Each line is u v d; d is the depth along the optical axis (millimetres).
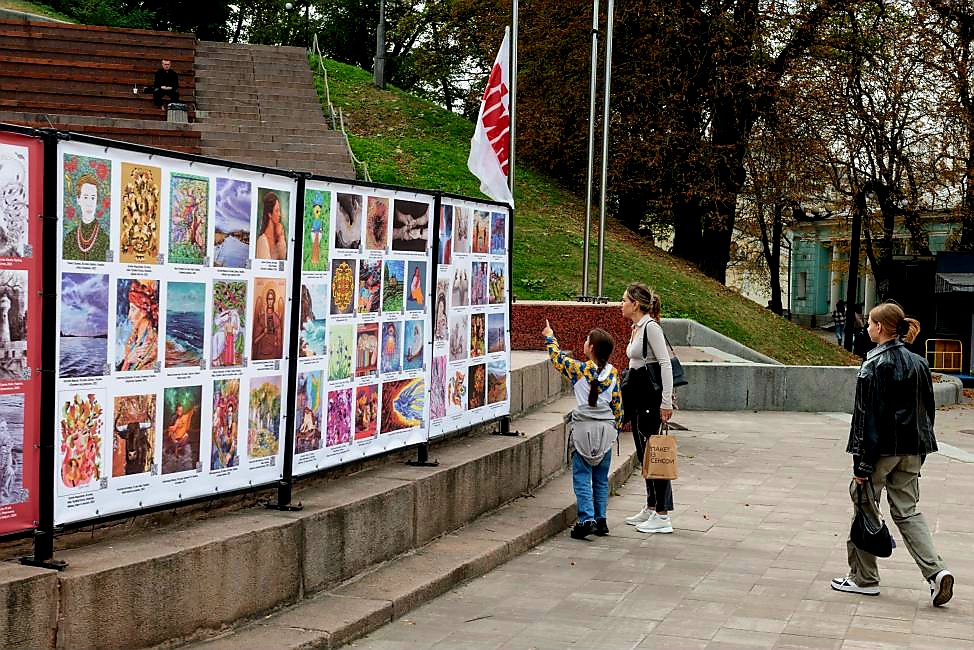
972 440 15906
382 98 30625
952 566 8062
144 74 26484
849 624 6426
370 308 7348
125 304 5164
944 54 28516
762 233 34844
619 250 24844
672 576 7578
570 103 28453
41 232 4691
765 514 9945
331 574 6508
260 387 6145
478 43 32375
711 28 26250
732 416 17328
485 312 9422
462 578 7234
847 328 35219
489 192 10836
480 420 9406
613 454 12148
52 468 4734
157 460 5414
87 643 4613
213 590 5395
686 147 27078
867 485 7008
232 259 5859
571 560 8016
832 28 27484
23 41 26547
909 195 30406
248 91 27938
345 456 7121
